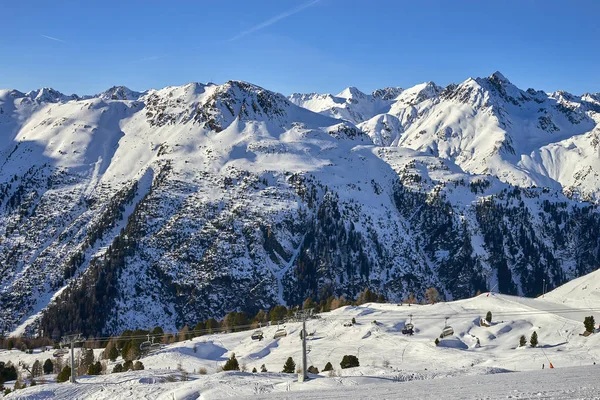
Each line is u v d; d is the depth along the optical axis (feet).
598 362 336.08
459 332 502.79
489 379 179.52
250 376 282.77
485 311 559.38
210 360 500.33
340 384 238.48
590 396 129.18
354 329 530.68
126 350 545.44
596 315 493.77
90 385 286.46
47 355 641.40
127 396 251.19
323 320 588.09
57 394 270.87
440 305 604.49
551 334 462.60
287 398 162.20
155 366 465.06
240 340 576.61
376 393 159.94
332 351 479.82
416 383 182.19
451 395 144.15
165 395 242.17
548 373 186.29
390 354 448.24
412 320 546.26
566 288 617.62
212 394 233.76
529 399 130.21
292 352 496.64
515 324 500.33
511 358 379.96
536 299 593.42
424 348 447.42
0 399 269.85
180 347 524.93
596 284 583.58
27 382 435.94
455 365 382.63
